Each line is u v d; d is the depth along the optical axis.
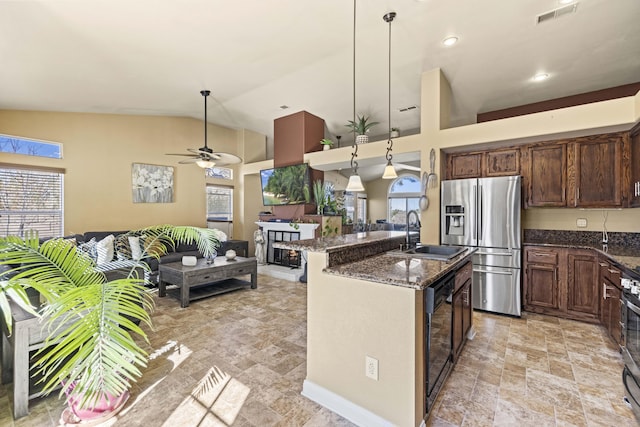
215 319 3.30
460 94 4.41
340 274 1.77
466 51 3.30
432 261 2.11
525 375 2.22
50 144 4.44
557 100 4.49
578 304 3.33
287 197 5.75
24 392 1.73
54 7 2.19
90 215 4.80
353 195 11.51
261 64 3.53
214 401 1.89
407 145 4.17
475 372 2.26
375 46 3.19
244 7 2.44
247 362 2.38
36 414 1.74
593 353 2.57
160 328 3.04
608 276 2.83
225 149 6.69
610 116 2.97
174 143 5.79
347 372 1.80
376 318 1.69
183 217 5.96
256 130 7.01
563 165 3.47
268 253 6.27
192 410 1.81
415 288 1.49
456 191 3.79
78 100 4.12
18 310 1.93
